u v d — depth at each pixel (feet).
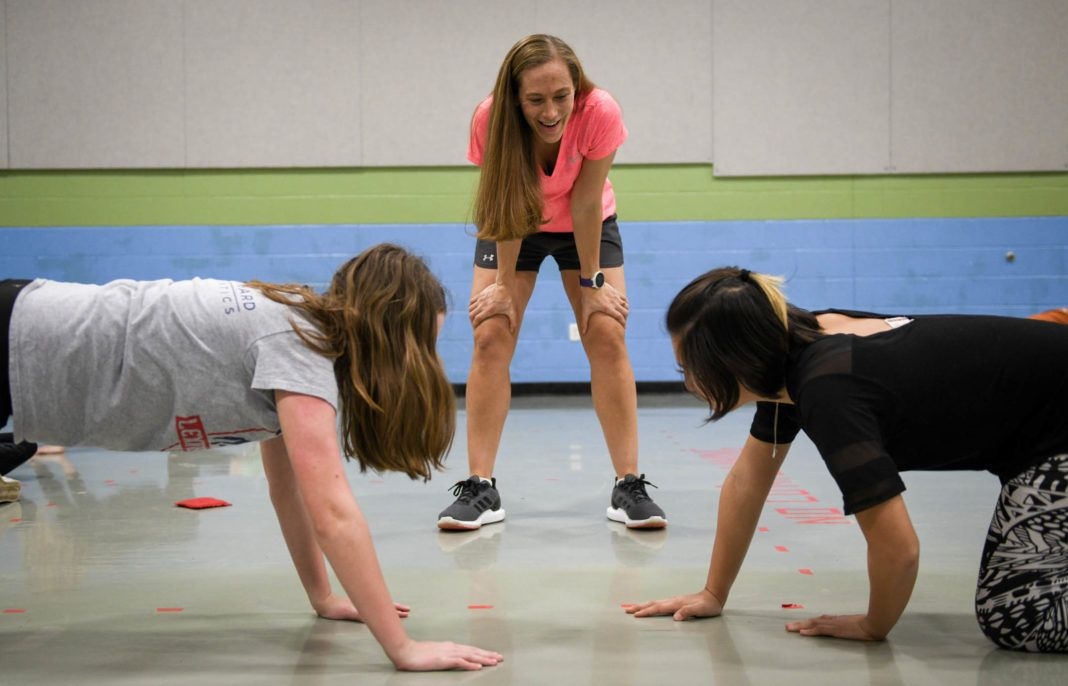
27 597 6.80
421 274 5.36
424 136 22.00
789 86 21.94
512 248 9.48
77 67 21.72
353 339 5.18
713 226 22.12
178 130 21.85
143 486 11.51
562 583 7.12
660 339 22.25
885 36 21.84
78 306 5.26
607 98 8.67
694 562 7.75
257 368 5.03
